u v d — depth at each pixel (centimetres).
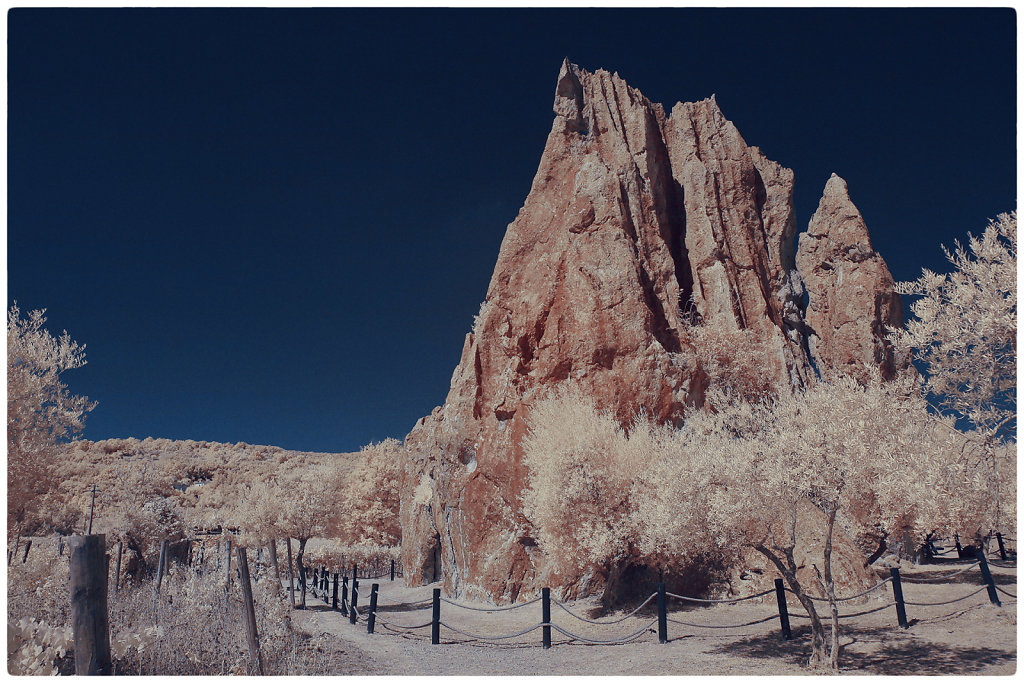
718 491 901
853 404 877
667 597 1568
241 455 7594
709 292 2245
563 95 2428
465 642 1280
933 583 1627
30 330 1153
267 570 1745
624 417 1764
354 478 3925
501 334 2119
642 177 2284
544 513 1460
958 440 818
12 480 1083
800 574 1500
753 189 2503
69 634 620
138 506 1936
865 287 2472
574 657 1084
